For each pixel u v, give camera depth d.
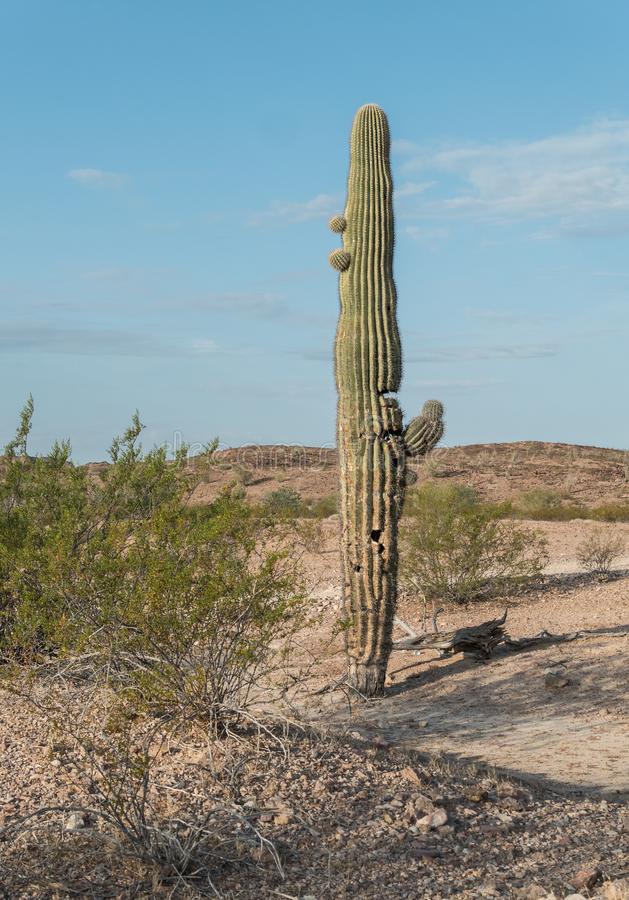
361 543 9.83
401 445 9.98
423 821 5.08
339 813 5.17
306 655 10.84
